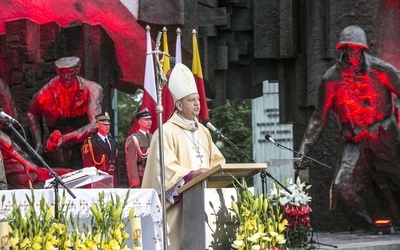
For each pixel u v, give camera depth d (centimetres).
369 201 3228
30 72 3056
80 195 1612
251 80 3634
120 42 3300
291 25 3488
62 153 3027
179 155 1877
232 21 3578
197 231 1686
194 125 1922
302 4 3516
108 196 1642
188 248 1714
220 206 1692
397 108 3269
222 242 1688
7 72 3055
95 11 3222
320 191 3428
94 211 1551
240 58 3616
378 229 3177
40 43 3088
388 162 3156
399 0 3381
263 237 1677
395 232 3183
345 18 3400
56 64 3039
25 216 1489
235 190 1719
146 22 3203
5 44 3059
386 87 3131
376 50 3378
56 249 1462
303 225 1917
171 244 1797
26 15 3080
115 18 3266
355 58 3106
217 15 3459
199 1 3444
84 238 1525
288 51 3481
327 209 3412
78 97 3067
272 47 3531
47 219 1477
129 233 1706
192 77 1923
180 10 3206
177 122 1902
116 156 2878
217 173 1689
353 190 3147
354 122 3139
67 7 3152
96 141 2848
